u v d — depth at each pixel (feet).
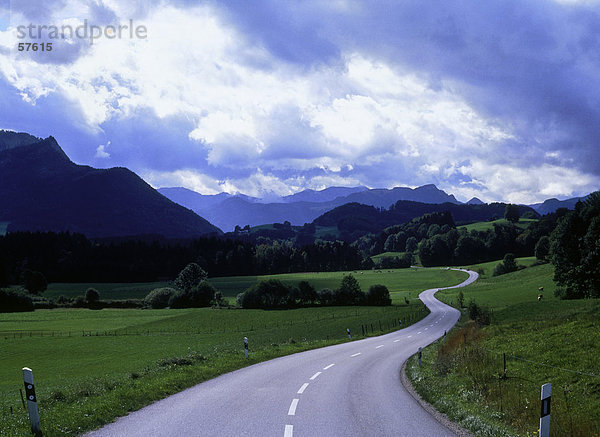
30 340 234.38
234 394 49.19
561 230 252.83
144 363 145.59
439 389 53.78
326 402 45.29
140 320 320.50
